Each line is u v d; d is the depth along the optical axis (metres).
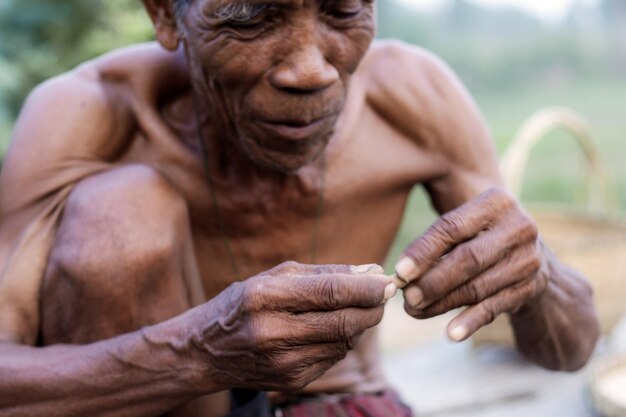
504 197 0.68
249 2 0.63
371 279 0.61
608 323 1.51
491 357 1.52
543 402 1.32
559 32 4.99
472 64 4.56
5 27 2.04
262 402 0.76
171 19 0.74
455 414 1.31
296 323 0.60
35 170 0.78
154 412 0.68
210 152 0.80
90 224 0.72
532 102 4.38
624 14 5.11
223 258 0.83
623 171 3.24
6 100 1.94
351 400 0.88
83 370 0.68
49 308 0.74
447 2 4.85
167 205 0.74
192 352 0.65
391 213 0.86
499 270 0.67
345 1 0.65
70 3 2.06
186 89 0.82
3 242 0.77
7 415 0.70
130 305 0.71
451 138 0.85
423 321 1.89
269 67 0.65
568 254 1.44
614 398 1.17
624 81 4.65
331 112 0.68
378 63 0.86
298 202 0.81
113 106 0.81
